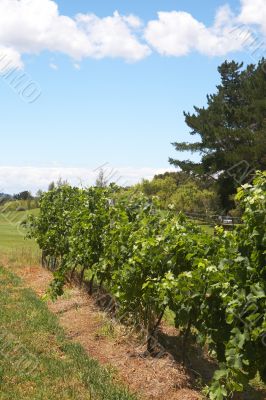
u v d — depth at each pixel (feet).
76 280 45.70
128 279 26.84
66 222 47.78
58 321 31.68
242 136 120.88
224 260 19.48
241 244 18.75
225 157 116.67
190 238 23.21
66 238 46.78
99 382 21.65
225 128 123.13
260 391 23.44
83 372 22.67
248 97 132.87
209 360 27.32
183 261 23.34
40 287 44.52
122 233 30.07
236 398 22.18
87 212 39.29
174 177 159.84
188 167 137.59
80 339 28.40
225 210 127.24
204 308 20.61
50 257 54.29
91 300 37.81
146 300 26.16
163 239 24.53
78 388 20.90
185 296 21.24
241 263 18.57
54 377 21.85
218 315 20.39
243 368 18.80
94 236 36.73
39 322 30.58
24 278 49.26
